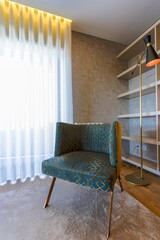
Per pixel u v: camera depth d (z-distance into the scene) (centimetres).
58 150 136
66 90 209
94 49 247
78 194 143
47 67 198
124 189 154
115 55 263
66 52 209
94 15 198
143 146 241
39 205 125
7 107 174
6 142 175
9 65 176
